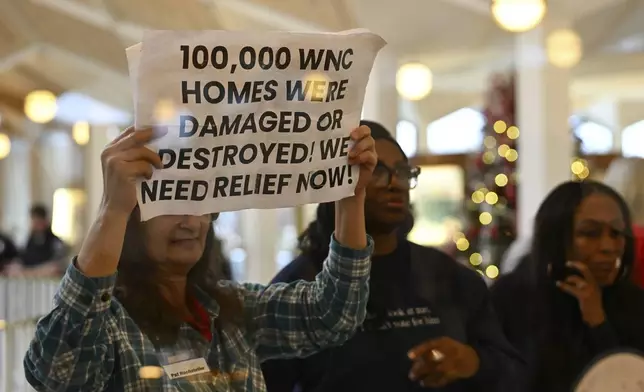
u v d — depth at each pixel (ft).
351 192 3.37
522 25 10.32
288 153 3.16
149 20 10.44
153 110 2.86
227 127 3.00
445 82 12.11
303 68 3.07
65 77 14.33
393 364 4.40
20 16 12.48
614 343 4.86
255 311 3.75
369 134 3.36
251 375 3.46
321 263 4.17
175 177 2.96
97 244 2.84
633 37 11.51
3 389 6.82
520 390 4.68
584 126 11.96
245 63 2.97
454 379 4.51
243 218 11.07
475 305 4.84
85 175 14.56
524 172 10.98
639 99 12.72
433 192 10.34
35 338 2.88
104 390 3.04
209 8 9.41
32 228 14.34
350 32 3.16
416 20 9.72
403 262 4.71
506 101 11.73
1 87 15.64
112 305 3.11
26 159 18.71
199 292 3.48
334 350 4.38
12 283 9.68
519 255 5.17
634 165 5.67
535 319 4.86
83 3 11.27
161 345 3.18
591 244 4.95
